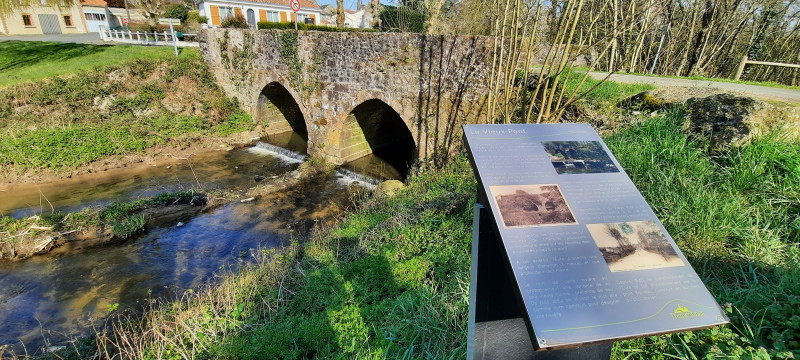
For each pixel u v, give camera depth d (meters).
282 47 13.29
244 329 4.64
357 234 7.17
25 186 10.77
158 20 25.22
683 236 4.22
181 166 12.81
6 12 21.02
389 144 15.49
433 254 5.41
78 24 29.17
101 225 8.61
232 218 9.55
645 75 10.98
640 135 6.32
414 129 10.59
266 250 7.43
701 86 8.27
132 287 6.95
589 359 2.54
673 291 2.04
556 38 5.39
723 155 5.54
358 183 11.75
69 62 14.91
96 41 21.03
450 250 5.36
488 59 8.58
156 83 15.43
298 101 13.54
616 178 2.49
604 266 2.06
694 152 5.51
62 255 7.86
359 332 4.09
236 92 16.05
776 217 4.30
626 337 1.87
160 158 13.13
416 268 5.11
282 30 13.10
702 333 3.00
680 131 6.28
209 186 11.36
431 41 9.54
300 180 11.86
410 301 4.38
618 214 2.29
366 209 8.67
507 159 2.47
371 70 11.04
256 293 5.39
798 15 17.86
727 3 16.78
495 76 8.20
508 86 6.58
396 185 10.03
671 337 3.06
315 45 12.23
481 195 2.39
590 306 1.92
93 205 9.96
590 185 2.41
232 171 12.61
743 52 18.84
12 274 7.25
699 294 2.06
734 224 4.22
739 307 3.19
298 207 10.20
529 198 2.26
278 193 11.02
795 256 3.71
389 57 10.50
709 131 5.96
